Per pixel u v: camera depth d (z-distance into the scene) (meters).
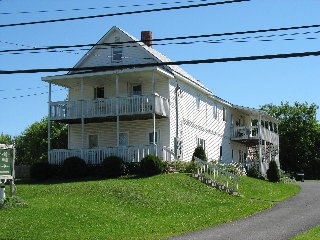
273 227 20.50
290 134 80.31
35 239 17.19
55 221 19.81
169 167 34.12
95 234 18.20
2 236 17.52
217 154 46.56
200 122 42.91
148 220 21.48
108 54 38.84
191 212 23.89
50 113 37.53
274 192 34.47
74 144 40.12
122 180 30.94
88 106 36.66
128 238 17.84
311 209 26.20
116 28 38.72
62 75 37.31
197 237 18.22
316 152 81.31
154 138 34.56
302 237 17.83
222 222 21.66
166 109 36.75
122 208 23.42
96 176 34.34
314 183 49.28
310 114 80.75
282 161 79.94
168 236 18.39
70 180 33.69
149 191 27.38
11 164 23.72
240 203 27.39
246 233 19.09
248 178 40.53
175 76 38.12
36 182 33.84
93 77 37.44
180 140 38.59
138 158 34.44
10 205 22.17
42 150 79.19
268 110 83.56
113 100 36.06
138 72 35.91
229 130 50.12
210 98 45.47
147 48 39.09
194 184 31.00
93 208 22.55
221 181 31.69
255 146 55.38
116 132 38.62
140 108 35.22
